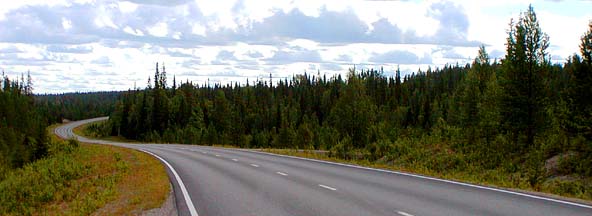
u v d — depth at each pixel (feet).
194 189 58.18
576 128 80.84
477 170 87.86
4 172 121.19
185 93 494.59
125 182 71.82
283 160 106.01
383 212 39.88
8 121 231.30
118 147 193.47
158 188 59.52
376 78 440.45
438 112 290.35
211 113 444.14
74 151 170.71
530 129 95.45
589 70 80.33
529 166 79.97
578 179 70.03
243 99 490.90
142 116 430.61
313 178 67.56
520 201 44.65
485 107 124.16
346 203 44.93
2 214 64.69
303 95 462.19
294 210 41.88
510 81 97.76
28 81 420.77
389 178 66.28
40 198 72.74
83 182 84.84
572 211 39.24
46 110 639.35
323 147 203.82
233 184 62.49
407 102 376.07
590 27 81.25
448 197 47.70
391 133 138.62
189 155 131.95
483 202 44.34
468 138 108.88
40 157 160.56
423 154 107.86
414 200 46.06
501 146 94.32
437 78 478.59
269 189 56.39
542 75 96.78
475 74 167.12
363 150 123.13
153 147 196.65
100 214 45.39
